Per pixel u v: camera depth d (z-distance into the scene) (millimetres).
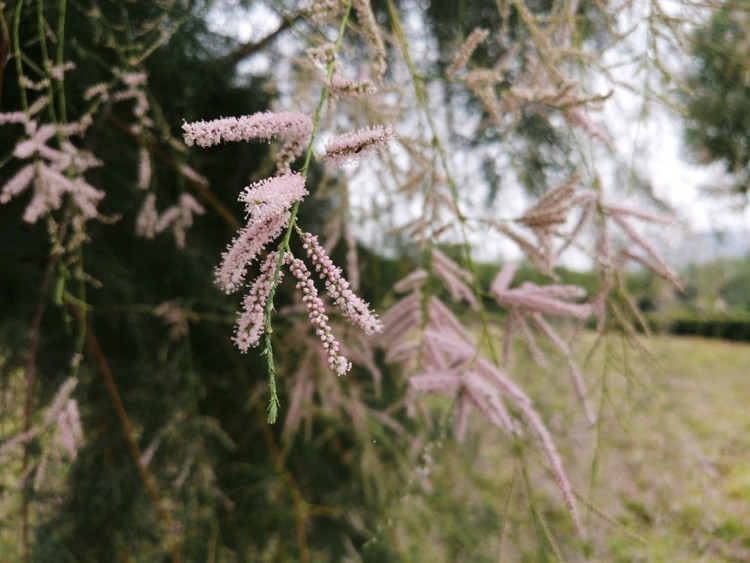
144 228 378
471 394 270
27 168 266
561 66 341
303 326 439
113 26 349
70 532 438
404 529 503
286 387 474
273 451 485
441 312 324
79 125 285
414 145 327
